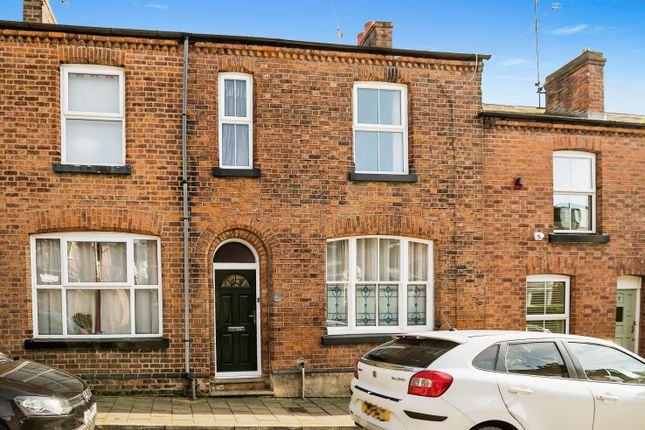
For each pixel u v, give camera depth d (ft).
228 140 32.32
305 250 32.22
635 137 37.70
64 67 30.40
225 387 31.32
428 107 34.32
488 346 19.42
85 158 30.68
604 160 37.04
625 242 37.17
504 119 35.37
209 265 31.24
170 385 30.30
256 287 32.68
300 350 31.91
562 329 36.50
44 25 29.43
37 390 18.16
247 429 25.04
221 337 32.30
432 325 34.22
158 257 30.99
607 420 19.52
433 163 34.19
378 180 33.24
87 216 29.73
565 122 36.19
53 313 30.22
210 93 31.45
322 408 29.25
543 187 35.86
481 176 34.83
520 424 18.47
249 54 32.04
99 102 30.96
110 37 30.45
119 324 30.89
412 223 33.63
